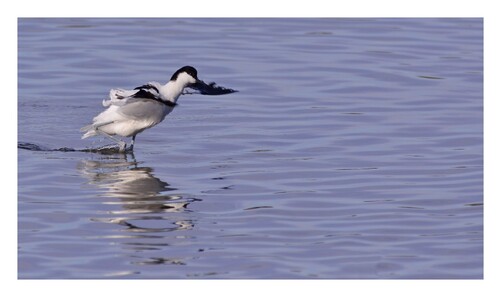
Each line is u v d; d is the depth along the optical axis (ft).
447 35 83.41
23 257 42.78
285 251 43.57
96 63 75.15
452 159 56.59
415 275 41.50
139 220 46.83
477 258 43.09
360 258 42.96
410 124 63.10
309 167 54.95
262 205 49.01
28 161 55.42
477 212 48.37
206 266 41.98
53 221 46.62
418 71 74.64
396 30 84.69
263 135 60.80
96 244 44.09
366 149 58.34
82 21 85.25
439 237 45.32
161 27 84.23
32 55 76.48
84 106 66.59
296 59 76.89
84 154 57.21
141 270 41.63
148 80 72.38
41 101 67.15
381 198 50.26
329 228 46.21
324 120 63.82
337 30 84.43
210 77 72.95
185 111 65.51
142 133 61.26
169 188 51.26
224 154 57.36
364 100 68.08
